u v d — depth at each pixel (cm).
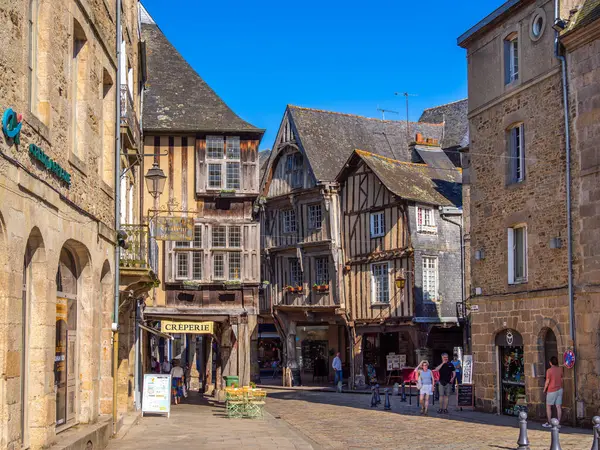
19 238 825
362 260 3206
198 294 2584
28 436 922
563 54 1711
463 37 2088
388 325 3092
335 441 1467
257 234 2605
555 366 1616
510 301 1878
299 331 3788
